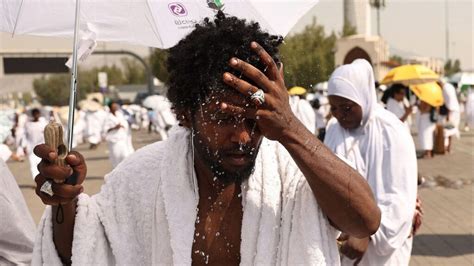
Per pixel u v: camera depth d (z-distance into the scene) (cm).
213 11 227
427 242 707
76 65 184
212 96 156
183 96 165
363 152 334
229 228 176
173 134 184
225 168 168
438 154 1617
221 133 160
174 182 176
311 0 242
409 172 321
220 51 155
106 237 180
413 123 2516
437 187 1092
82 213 173
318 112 1683
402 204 313
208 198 177
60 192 156
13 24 226
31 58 1953
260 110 153
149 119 3078
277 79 155
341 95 336
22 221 255
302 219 168
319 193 160
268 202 173
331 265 168
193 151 174
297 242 167
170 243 173
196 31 166
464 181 1142
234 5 230
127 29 223
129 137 1317
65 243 173
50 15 226
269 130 155
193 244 176
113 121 1275
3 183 250
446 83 1636
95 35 214
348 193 158
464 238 721
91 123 2119
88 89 6369
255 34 161
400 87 1238
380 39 2088
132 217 181
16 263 251
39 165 156
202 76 156
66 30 224
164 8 224
